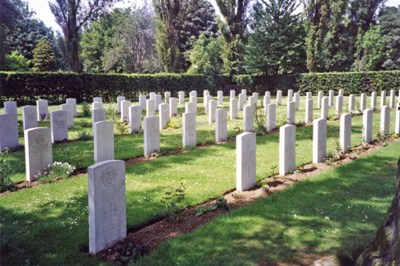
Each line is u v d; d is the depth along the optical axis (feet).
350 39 164.55
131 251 16.44
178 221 20.04
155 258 15.92
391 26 165.37
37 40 192.65
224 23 131.64
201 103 91.97
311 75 118.62
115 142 42.22
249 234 18.22
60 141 42.09
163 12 115.34
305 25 123.95
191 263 15.44
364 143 39.58
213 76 123.03
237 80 128.16
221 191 24.99
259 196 23.91
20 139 43.37
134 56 157.79
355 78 112.88
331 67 158.51
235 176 28.50
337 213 20.76
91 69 188.14
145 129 35.60
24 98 86.89
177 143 41.52
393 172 28.73
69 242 17.49
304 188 25.04
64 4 101.35
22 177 28.78
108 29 180.45
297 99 76.74
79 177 28.86
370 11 163.94
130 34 157.28
